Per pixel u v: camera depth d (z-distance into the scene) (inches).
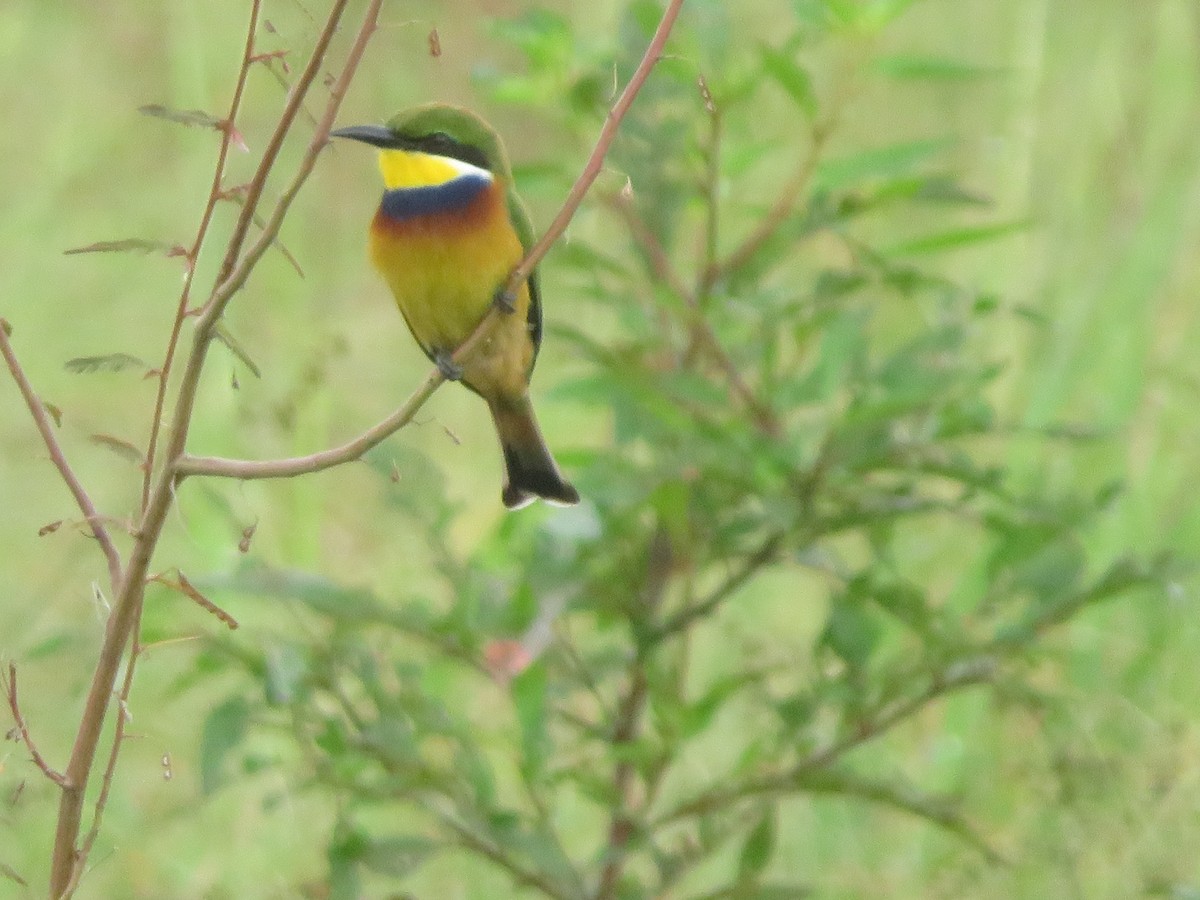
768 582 493.4
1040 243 528.1
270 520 501.0
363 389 591.2
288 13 633.0
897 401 316.5
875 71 348.8
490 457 559.8
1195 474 493.7
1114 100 547.8
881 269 344.5
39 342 593.9
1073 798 379.2
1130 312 510.0
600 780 332.2
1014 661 345.4
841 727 335.9
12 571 511.8
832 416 332.5
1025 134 533.3
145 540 243.9
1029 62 536.4
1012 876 388.8
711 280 355.9
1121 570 330.0
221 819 418.0
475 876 406.9
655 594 350.3
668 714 328.5
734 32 458.9
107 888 403.5
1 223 621.0
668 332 353.1
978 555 458.6
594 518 325.1
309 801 418.3
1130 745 413.1
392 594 487.8
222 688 438.0
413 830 423.5
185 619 359.6
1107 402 501.0
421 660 372.8
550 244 256.4
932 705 462.0
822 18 347.3
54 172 623.8
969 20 599.2
